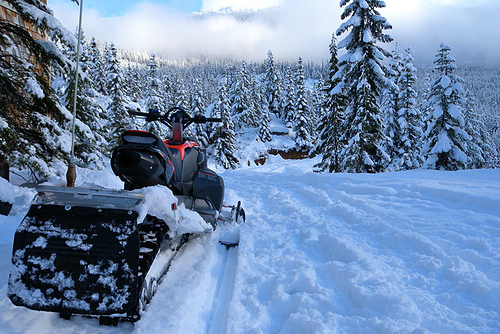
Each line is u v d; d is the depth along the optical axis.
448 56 21.97
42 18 5.97
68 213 2.06
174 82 59.38
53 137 6.84
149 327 2.19
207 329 2.38
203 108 44.62
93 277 2.00
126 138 2.89
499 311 2.35
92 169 7.84
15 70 6.38
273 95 62.72
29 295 1.99
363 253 3.37
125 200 2.14
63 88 12.15
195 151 3.98
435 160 22.00
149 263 2.35
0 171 6.65
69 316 2.27
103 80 36.53
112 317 2.22
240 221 5.06
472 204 4.95
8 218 4.03
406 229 4.13
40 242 2.01
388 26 17.77
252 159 47.56
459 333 2.13
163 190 2.52
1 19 6.34
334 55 24.47
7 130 5.95
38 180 6.86
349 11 18.55
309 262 3.47
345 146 20.14
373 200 5.80
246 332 2.31
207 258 3.48
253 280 3.09
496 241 3.47
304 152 51.84
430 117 23.03
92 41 36.78
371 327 2.24
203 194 3.91
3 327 2.04
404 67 25.66
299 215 5.38
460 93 21.70
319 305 2.59
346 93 19.66
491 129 65.00
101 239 2.02
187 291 2.72
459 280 2.79
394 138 26.06
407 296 2.51
